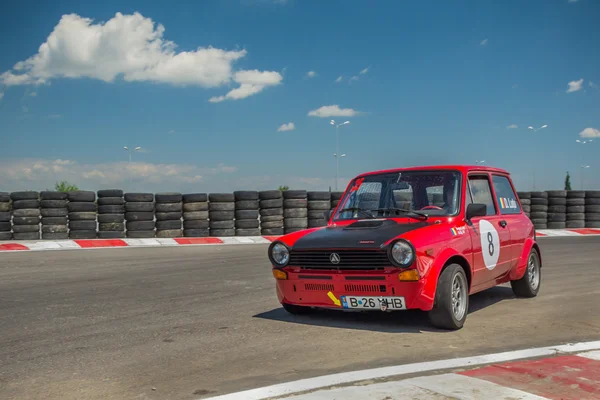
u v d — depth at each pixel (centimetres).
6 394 372
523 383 367
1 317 622
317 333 528
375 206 623
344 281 527
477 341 490
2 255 1259
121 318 612
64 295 762
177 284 853
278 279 570
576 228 2009
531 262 725
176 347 486
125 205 1620
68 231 1602
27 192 1572
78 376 408
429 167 627
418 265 498
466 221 583
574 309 638
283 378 392
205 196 1673
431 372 398
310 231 596
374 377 386
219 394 361
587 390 353
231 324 575
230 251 1352
